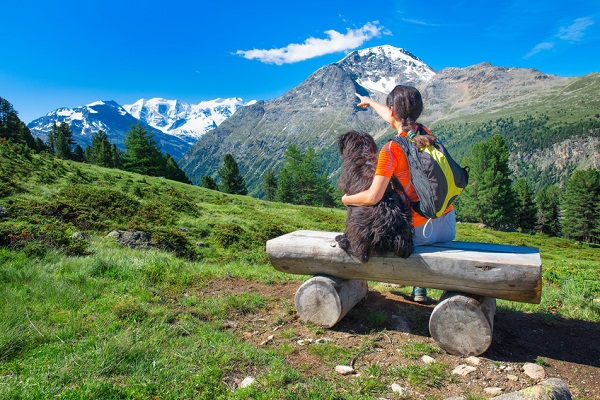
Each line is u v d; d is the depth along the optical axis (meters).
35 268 6.22
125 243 12.09
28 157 26.02
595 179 73.62
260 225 22.78
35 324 4.01
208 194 37.72
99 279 5.86
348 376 3.38
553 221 86.31
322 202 87.56
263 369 3.37
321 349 3.84
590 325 4.87
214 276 6.65
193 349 3.61
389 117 4.12
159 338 3.83
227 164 76.75
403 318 4.72
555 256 33.81
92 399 2.76
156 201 23.83
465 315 3.72
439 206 3.76
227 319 4.67
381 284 6.68
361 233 3.77
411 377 3.33
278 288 6.04
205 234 17.91
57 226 12.72
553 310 5.64
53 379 3.00
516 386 3.27
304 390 3.03
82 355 3.38
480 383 3.32
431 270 3.75
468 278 3.62
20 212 13.62
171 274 6.44
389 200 3.77
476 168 70.81
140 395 2.84
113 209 17.59
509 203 67.94
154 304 4.87
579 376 3.52
